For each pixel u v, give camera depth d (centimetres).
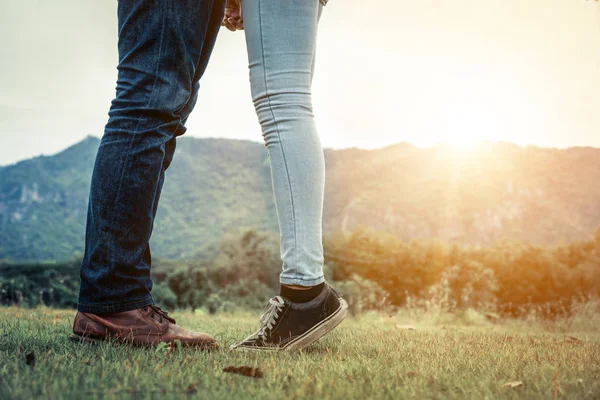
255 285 2402
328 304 168
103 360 118
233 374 113
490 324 567
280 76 164
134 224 157
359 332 262
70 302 2005
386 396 95
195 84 186
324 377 110
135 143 156
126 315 158
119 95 160
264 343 164
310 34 168
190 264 2677
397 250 2684
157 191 173
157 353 142
